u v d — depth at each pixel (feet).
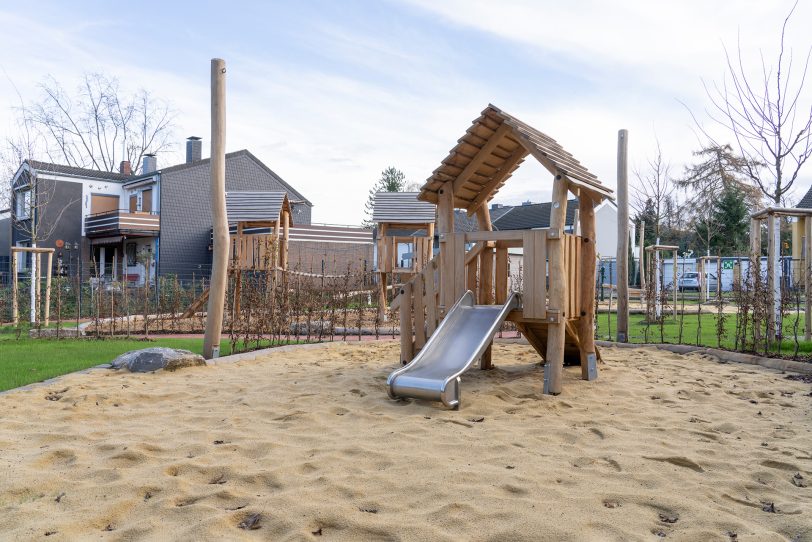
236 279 46.39
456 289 21.09
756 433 14.19
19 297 49.16
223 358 25.76
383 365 24.62
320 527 8.67
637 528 8.66
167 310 56.44
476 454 12.20
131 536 8.45
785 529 8.75
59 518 8.96
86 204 94.07
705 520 8.91
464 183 22.43
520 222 118.62
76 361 24.67
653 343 31.37
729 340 32.86
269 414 15.65
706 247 115.34
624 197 33.55
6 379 19.99
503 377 22.13
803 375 22.20
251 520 8.90
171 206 88.53
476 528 8.60
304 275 53.57
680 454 12.22
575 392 19.36
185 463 11.27
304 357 27.55
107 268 98.78
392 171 156.15
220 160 26.11
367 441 13.07
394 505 9.42
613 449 12.72
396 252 53.57
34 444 12.79
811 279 29.76
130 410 16.10
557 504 9.46
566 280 19.88
